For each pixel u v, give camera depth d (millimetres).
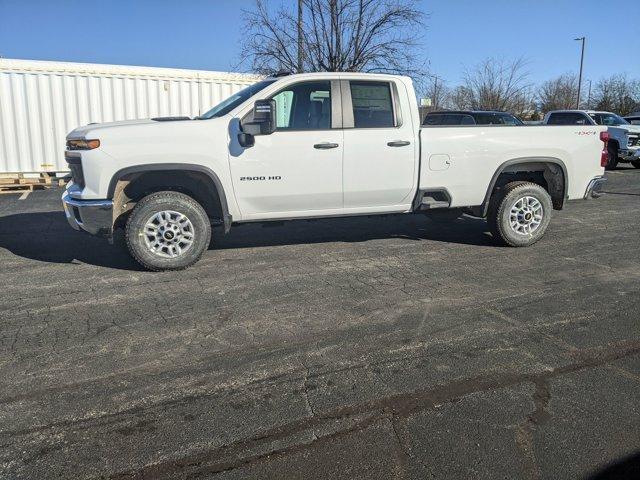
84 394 3406
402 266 6199
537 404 3295
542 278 5754
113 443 2922
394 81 6363
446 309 4840
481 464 2756
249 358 3896
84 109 13258
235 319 4602
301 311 4785
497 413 3199
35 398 3357
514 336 4266
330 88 6152
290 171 6012
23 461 2775
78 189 5730
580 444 2912
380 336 4266
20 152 12883
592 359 3881
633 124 21016
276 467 2736
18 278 5699
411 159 6410
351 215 6516
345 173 6211
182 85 14133
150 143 5555
